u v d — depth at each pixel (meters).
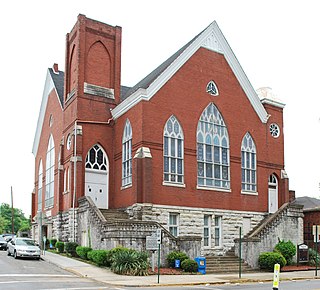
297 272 31.52
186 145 34.31
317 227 31.25
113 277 23.67
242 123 38.12
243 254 32.09
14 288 18.50
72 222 33.91
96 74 37.78
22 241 32.28
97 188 35.66
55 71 46.38
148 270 25.89
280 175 40.12
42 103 47.72
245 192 37.16
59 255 32.78
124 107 34.94
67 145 37.78
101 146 36.59
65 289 18.66
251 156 38.44
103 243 28.44
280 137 40.94
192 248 28.73
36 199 48.34
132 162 32.66
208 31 36.72
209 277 25.66
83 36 37.47
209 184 35.19
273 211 39.34
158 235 23.50
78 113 36.06
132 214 31.66
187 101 34.91
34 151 50.44
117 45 39.09
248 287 21.55
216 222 35.22
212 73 36.81
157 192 32.06
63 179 37.78
